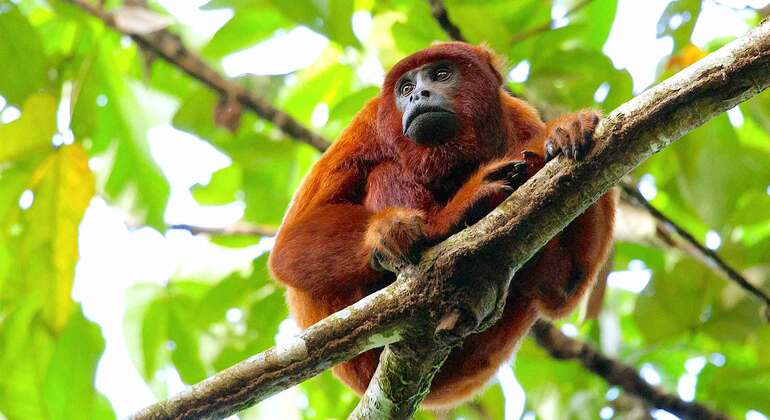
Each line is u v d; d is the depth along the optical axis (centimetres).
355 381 869
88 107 1256
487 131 869
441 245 659
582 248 770
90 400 1225
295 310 893
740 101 605
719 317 1269
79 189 1146
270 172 1449
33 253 1140
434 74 887
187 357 1270
